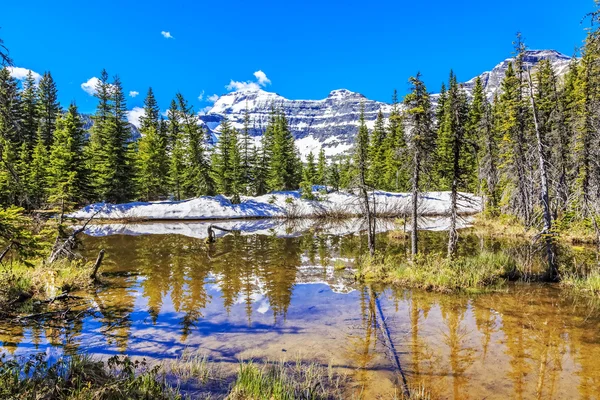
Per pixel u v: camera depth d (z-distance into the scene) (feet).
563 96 103.91
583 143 74.28
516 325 35.27
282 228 125.39
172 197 188.34
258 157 188.96
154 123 198.08
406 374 25.45
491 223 119.65
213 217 151.23
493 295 45.55
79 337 31.35
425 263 56.44
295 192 172.14
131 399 19.27
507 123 100.01
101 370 22.62
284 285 52.11
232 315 38.93
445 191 165.58
